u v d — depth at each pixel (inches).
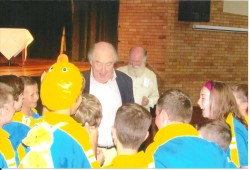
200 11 256.4
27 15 341.4
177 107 68.4
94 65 102.8
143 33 261.9
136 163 62.0
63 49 325.4
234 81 285.9
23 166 60.3
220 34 273.9
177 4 254.2
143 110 65.8
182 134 66.0
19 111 79.6
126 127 62.7
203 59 270.1
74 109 66.6
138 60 138.4
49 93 62.7
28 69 255.1
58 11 326.6
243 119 81.4
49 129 61.8
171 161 62.9
